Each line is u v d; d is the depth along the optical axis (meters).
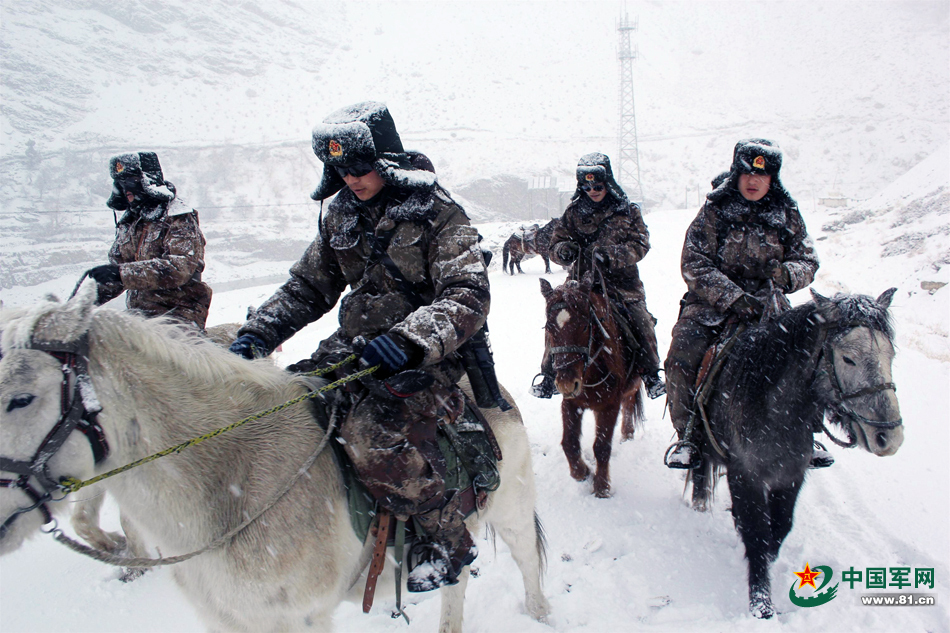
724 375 3.86
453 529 2.56
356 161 2.38
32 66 179.88
